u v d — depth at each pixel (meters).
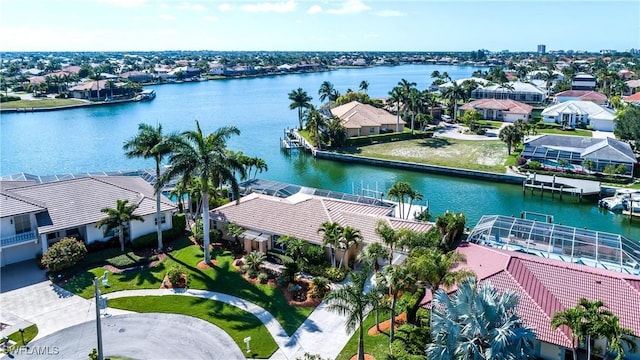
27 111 180.75
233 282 45.66
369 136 117.56
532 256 46.75
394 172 95.44
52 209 51.91
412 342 35.28
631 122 97.38
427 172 94.69
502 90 170.75
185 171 48.19
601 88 189.00
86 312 40.38
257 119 161.25
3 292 43.38
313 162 104.62
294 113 174.00
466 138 118.25
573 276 38.84
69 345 35.62
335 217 52.72
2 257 48.41
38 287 44.41
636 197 71.38
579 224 67.62
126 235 54.41
